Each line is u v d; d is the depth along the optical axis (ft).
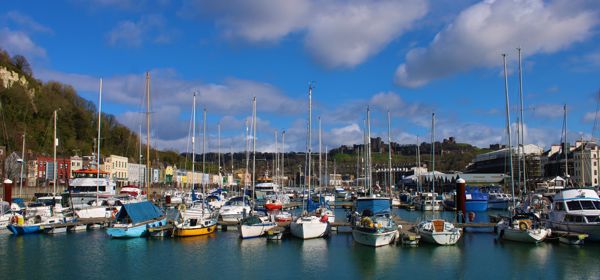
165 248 134.41
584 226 131.44
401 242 136.87
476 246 134.10
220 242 143.33
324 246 136.46
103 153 510.17
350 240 145.89
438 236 134.31
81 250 131.85
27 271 108.99
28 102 473.26
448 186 485.15
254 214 177.37
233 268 111.65
